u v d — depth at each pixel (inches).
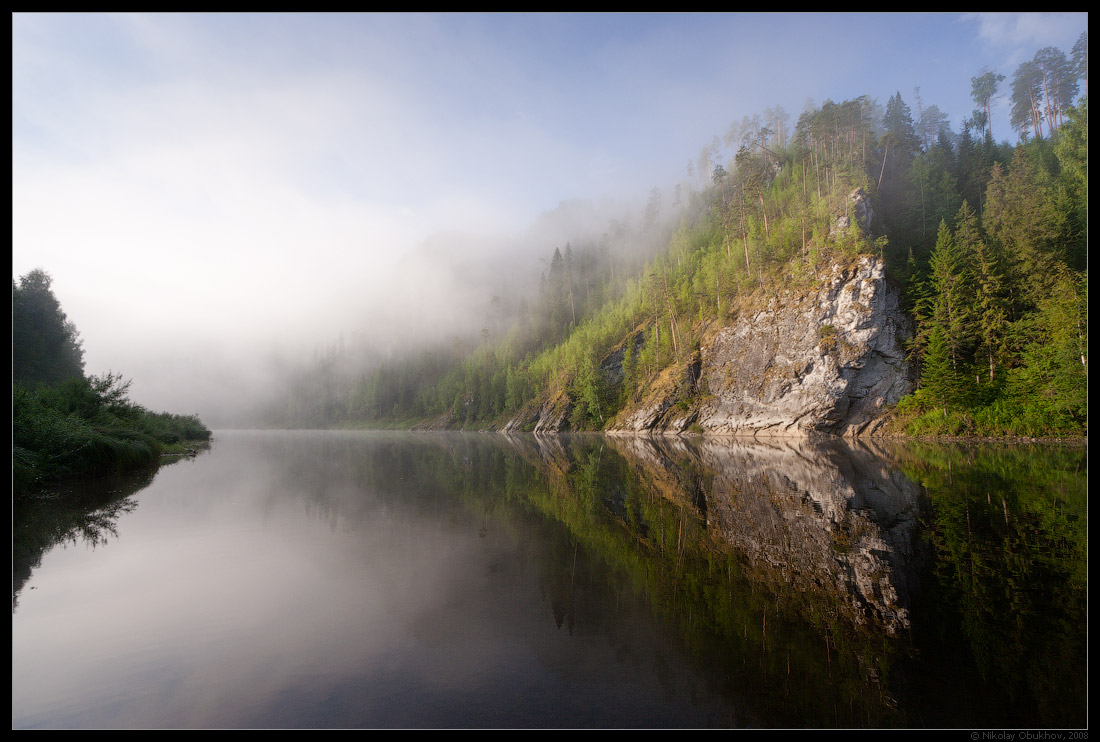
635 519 495.5
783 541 396.5
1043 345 1461.6
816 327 2025.1
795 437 1993.1
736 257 2819.9
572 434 3085.6
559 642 223.1
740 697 176.4
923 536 391.2
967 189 2498.8
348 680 192.2
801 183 3004.4
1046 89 2864.2
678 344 2930.6
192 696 181.0
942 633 222.8
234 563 351.3
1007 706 167.2
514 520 497.0
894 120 3238.2
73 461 809.5
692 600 275.7
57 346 2103.8
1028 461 814.5
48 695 180.7
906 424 1768.0
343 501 615.2
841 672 192.9
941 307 1754.4
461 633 235.9
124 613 260.5
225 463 1186.0
